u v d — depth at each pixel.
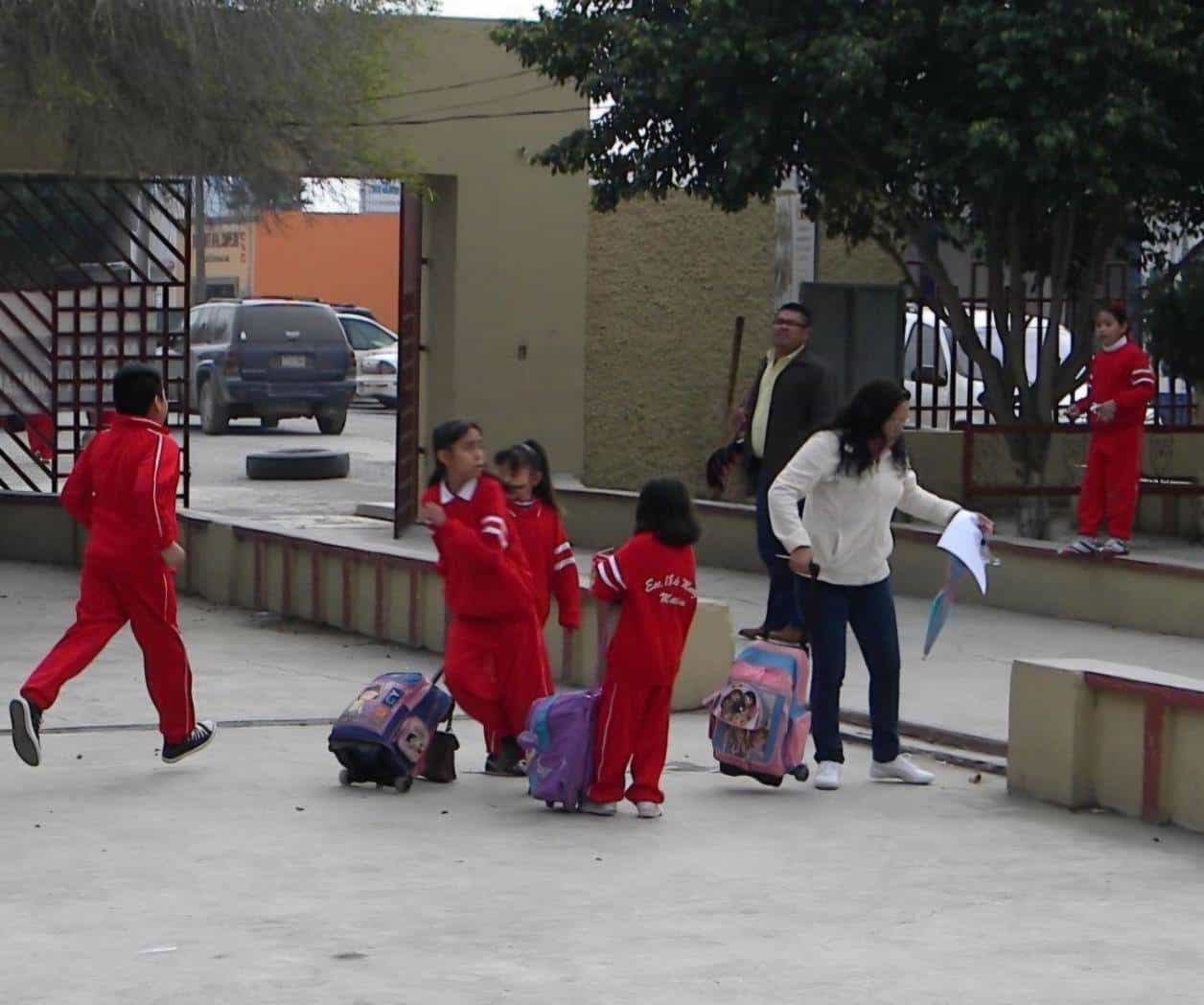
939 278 20.45
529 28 19.42
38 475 25.94
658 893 8.01
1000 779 10.59
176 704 10.29
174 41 18.20
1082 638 15.19
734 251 24.39
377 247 66.38
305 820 9.29
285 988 6.61
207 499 27.25
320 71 19.25
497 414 23.75
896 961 7.03
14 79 18.03
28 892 7.91
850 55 17.27
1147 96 17.30
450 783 10.17
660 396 24.38
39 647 14.88
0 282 20.61
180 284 20.67
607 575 9.30
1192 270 22.25
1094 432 16.06
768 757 9.91
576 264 23.86
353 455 34.75
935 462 22.86
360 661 14.32
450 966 6.90
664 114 18.92
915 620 16.03
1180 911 7.79
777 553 13.07
